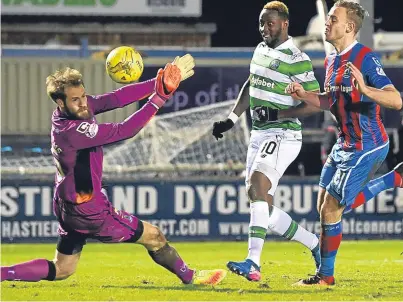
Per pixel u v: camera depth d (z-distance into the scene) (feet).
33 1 182.80
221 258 65.21
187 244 75.77
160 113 105.09
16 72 109.29
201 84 105.60
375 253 67.36
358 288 46.44
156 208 77.30
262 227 47.01
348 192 45.88
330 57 46.24
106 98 43.78
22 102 109.19
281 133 48.57
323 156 89.04
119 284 48.24
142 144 87.81
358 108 45.06
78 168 42.37
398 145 92.22
